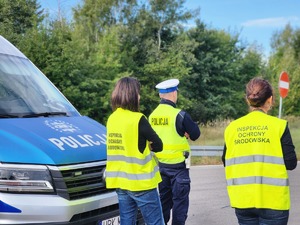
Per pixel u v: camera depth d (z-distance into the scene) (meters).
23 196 3.16
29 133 3.49
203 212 6.50
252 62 37.44
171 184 4.93
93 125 4.30
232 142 3.23
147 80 30.73
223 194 7.73
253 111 3.26
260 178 3.08
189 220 6.06
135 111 3.69
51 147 3.42
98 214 3.61
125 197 3.68
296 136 18.58
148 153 3.65
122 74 26.44
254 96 3.21
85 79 23.70
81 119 4.38
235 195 3.18
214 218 6.18
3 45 4.82
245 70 37.44
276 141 3.08
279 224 3.10
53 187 3.27
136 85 3.71
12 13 25.02
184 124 4.80
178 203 4.89
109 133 3.70
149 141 3.64
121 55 28.88
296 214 6.36
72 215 3.32
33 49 21.66
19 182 3.17
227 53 36.22
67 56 22.22
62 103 4.69
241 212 3.21
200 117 33.25
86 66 24.00
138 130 3.58
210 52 34.91
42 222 3.19
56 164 3.30
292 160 3.08
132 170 3.59
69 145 3.57
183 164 4.89
